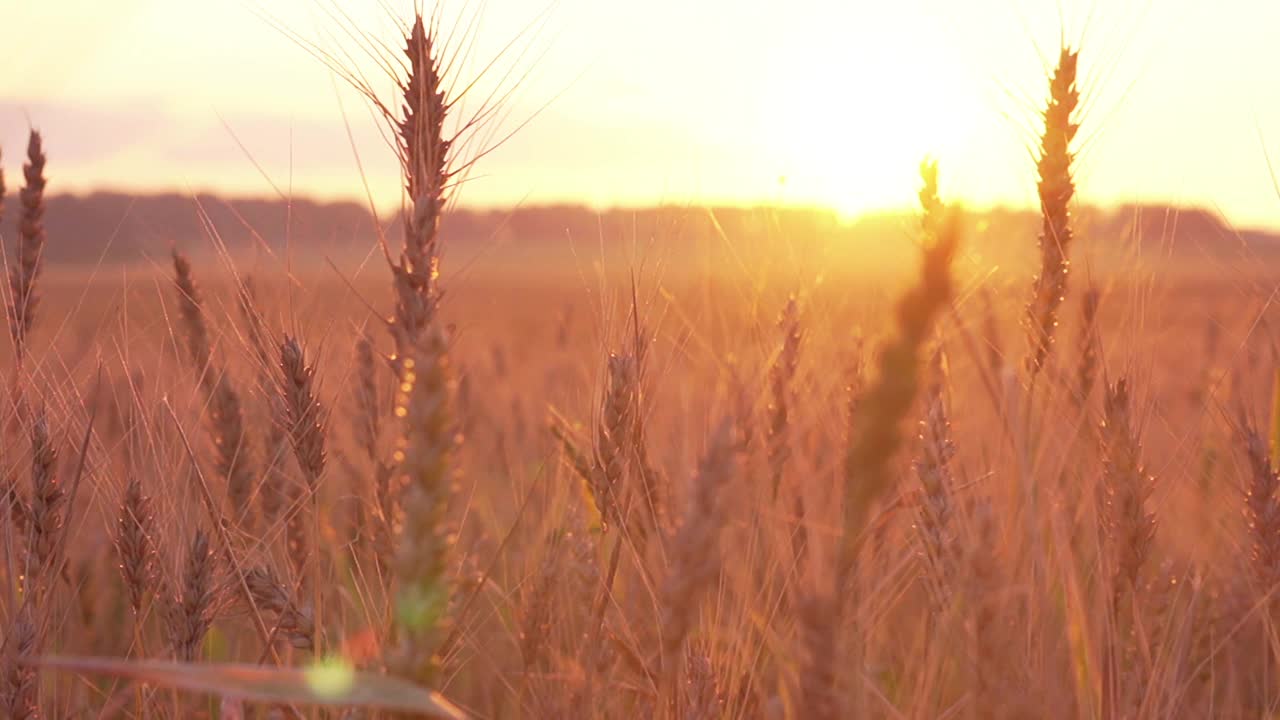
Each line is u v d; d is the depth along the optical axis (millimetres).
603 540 2951
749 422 2691
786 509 2674
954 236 1065
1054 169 3129
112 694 3299
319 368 3000
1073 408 3088
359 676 1350
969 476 3086
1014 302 3387
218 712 3215
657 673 2605
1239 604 2955
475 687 3553
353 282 2582
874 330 3021
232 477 3150
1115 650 2523
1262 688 3172
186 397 3252
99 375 3215
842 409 2854
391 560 2352
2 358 3102
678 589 1420
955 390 3504
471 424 4445
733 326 3488
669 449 3154
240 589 2721
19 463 3082
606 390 2883
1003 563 2400
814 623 1296
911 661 2889
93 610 3631
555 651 3160
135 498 2850
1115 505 2648
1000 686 1734
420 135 2422
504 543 2715
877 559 2902
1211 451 3516
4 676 2615
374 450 2838
